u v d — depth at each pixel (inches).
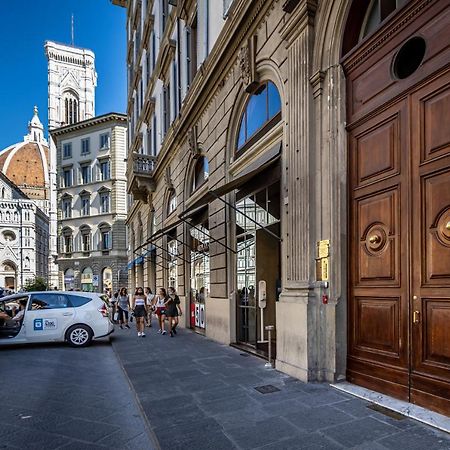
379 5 207.5
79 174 1879.9
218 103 395.9
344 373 209.9
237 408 177.8
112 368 296.2
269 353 263.1
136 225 1103.0
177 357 307.9
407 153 175.2
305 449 135.0
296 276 236.4
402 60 184.7
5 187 3053.6
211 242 411.2
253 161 320.5
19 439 159.0
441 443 134.8
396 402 170.9
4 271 2923.2
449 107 156.3
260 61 304.7
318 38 229.6
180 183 556.1
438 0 162.2
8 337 380.2
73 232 1870.1
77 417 184.2
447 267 154.6
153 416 171.2
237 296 361.4
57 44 3467.0
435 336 158.4
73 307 405.7
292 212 242.8
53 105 3420.3
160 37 707.4
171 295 469.4
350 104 215.2
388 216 185.5
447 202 155.4
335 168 216.7
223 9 378.0
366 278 198.1
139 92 1005.8
